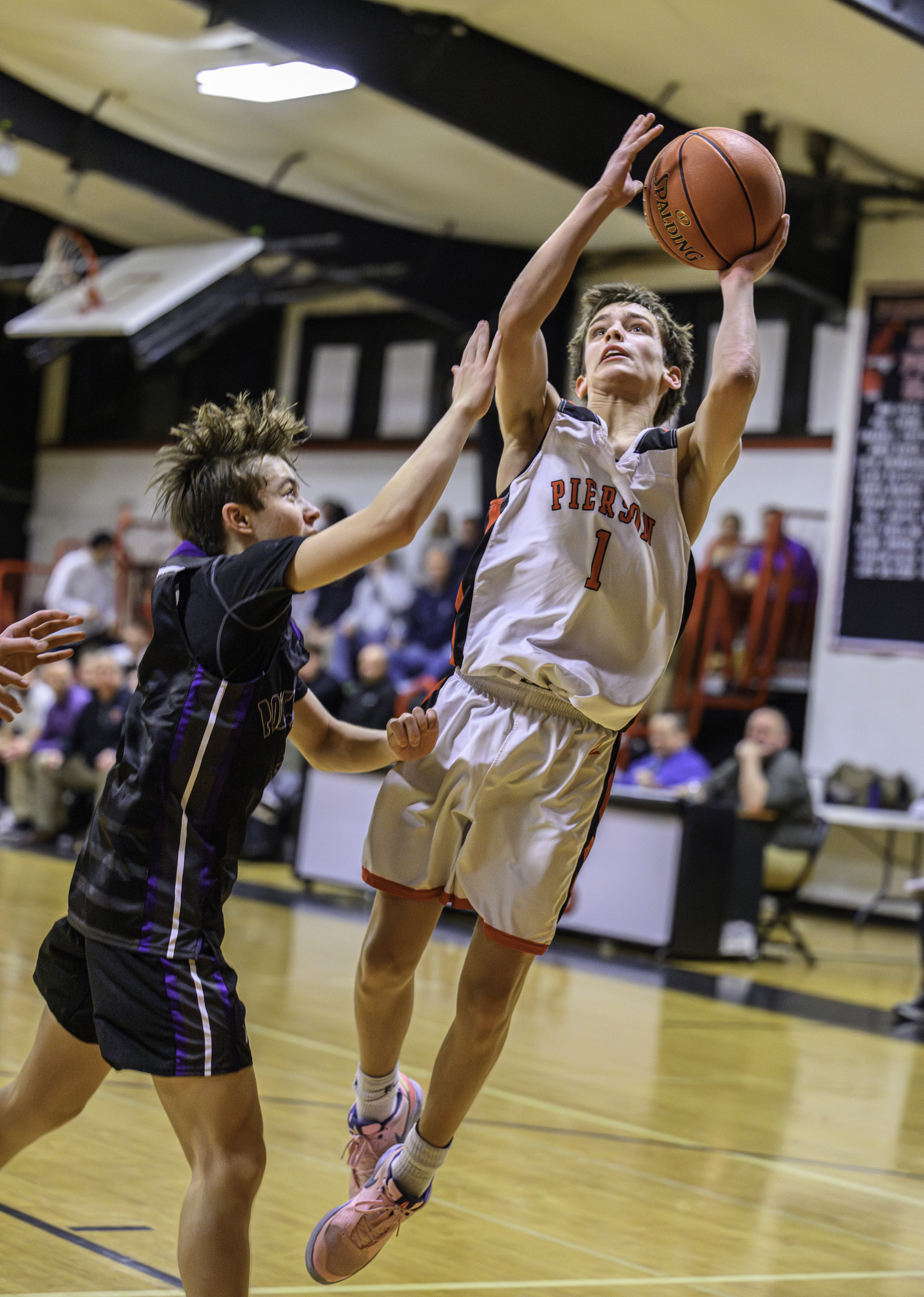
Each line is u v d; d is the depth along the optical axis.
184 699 2.44
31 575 19.00
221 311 13.90
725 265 2.92
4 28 10.65
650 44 9.44
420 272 13.60
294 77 10.41
